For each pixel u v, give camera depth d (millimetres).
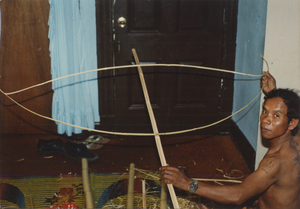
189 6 2811
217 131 3152
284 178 1578
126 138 3064
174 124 3129
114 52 2873
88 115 2898
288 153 1577
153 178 2395
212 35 2906
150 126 3117
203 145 2961
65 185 2318
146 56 2916
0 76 2857
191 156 2777
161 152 1468
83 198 2186
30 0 2662
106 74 2916
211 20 2865
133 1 2750
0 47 2770
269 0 1993
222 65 2994
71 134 2934
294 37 1998
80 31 2676
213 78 3027
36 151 2811
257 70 2391
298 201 1666
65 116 2859
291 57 2031
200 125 3139
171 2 2787
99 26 2758
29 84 2902
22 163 2619
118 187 2295
